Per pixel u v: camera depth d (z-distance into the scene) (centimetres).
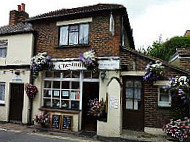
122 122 853
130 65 856
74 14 945
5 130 884
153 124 805
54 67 970
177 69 790
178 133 689
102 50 899
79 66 916
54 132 870
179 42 1538
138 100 846
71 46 958
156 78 784
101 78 873
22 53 1059
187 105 768
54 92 992
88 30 948
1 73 1107
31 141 718
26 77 1034
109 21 905
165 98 815
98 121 803
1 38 1139
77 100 940
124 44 1082
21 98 1047
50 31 1023
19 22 1393
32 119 995
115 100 798
